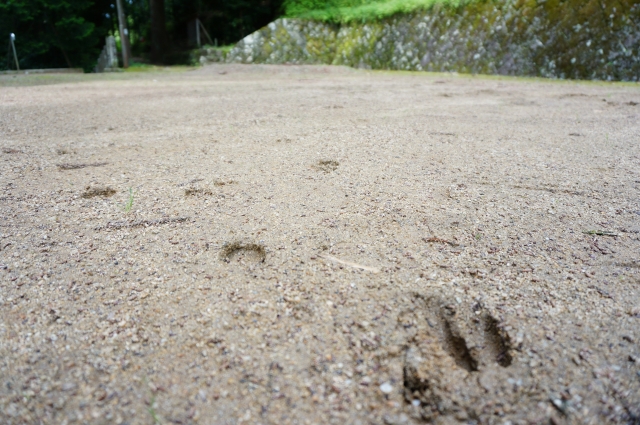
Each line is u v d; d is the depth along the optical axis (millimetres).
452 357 1217
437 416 1013
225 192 2244
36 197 2195
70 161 2771
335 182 2369
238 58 13922
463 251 1667
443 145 3109
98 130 3678
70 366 1146
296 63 13500
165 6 17562
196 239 1770
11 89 7320
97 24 19938
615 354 1163
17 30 15930
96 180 2430
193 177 2457
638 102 5277
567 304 1359
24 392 1072
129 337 1242
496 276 1506
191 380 1102
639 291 1426
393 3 12531
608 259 1613
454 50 10984
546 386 1072
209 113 4488
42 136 3469
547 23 9680
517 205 2076
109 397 1059
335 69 11602
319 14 14016
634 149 3012
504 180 2396
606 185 2324
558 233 1808
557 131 3596
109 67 13805
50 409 1028
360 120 4043
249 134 3459
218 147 3068
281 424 991
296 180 2402
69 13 16156
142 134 3504
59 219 1955
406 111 4574
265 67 12078
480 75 10039
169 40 17609
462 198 2154
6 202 2131
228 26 16797
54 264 1602
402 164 2668
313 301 1376
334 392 1069
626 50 8703
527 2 10039
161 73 11461
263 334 1244
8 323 1302
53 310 1355
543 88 7047
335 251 1667
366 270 1540
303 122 3941
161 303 1380
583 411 1012
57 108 4953
